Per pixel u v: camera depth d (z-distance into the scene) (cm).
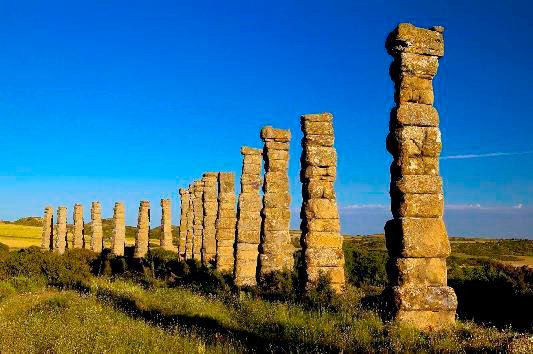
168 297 1842
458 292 1939
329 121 1867
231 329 1230
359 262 2727
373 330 1109
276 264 2169
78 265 2794
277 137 2262
